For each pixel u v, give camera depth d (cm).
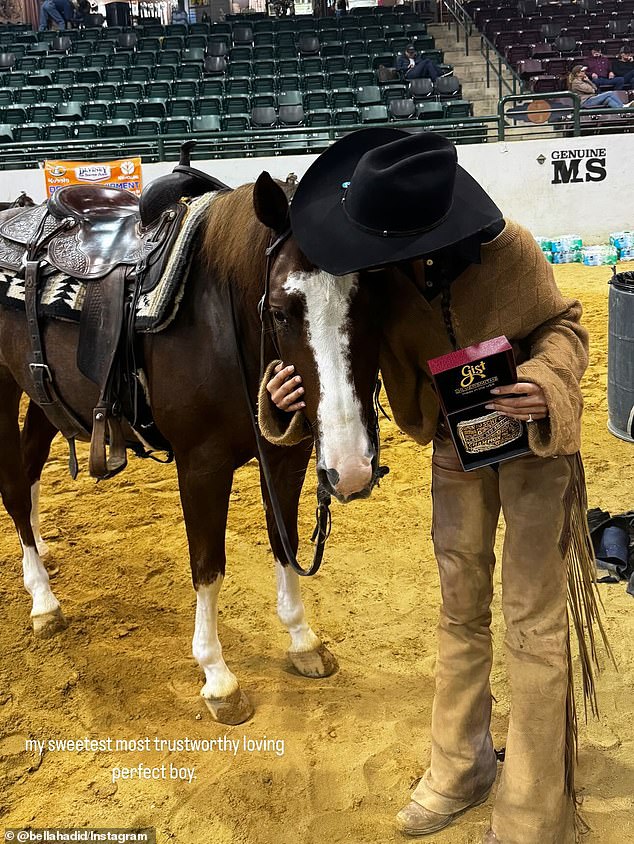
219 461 255
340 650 305
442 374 177
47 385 293
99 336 262
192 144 288
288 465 267
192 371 245
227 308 237
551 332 190
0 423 321
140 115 1470
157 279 250
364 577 353
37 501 376
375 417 203
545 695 196
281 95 1499
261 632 321
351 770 245
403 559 367
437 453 212
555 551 195
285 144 1291
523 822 199
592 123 1184
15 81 1705
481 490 207
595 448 474
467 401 179
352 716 270
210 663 272
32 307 283
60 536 406
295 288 186
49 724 272
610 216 1166
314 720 269
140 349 259
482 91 1727
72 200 307
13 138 1348
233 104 1497
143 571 370
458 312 187
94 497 454
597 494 412
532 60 1722
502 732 257
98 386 275
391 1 2288
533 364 181
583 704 265
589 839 213
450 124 1174
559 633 198
